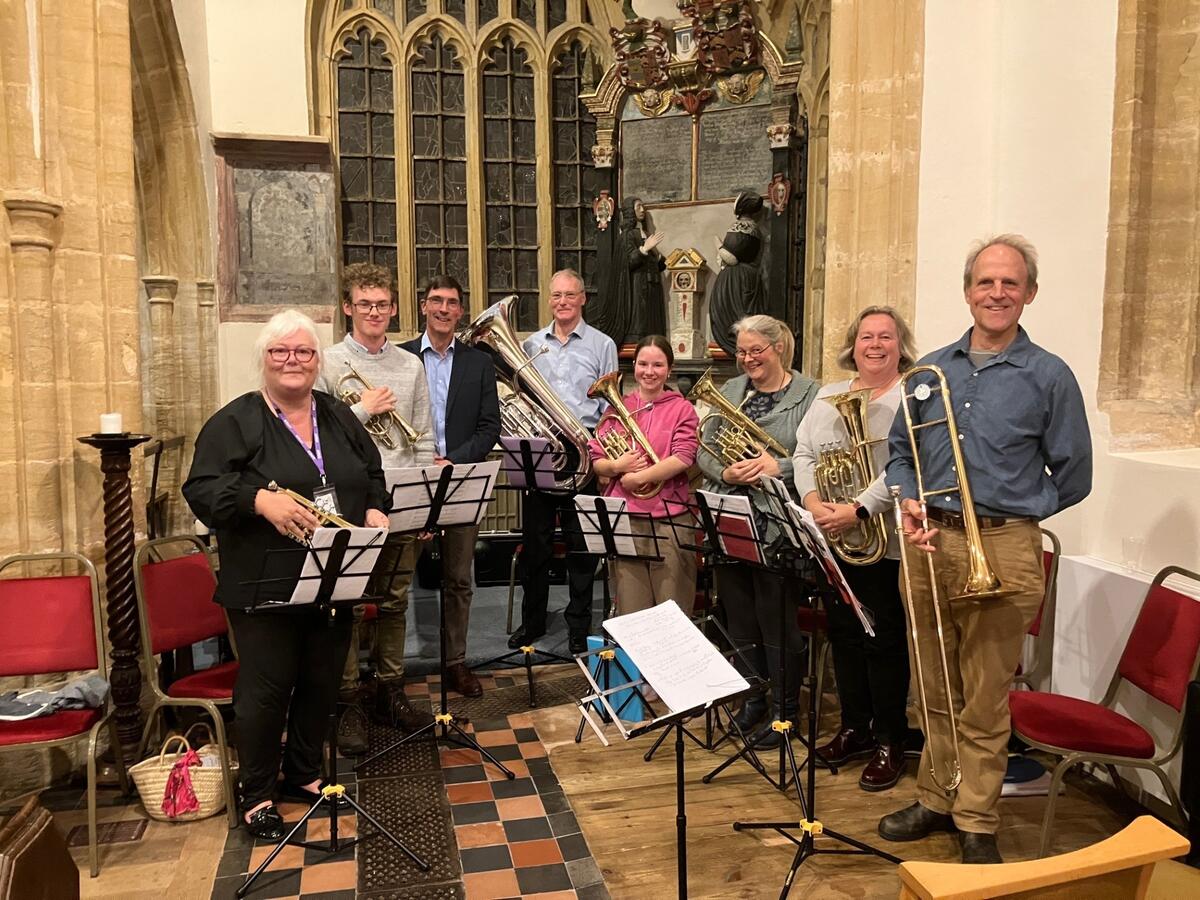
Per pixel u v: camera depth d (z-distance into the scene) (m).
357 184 6.77
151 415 6.00
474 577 6.24
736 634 3.71
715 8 6.38
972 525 2.59
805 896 2.66
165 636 3.35
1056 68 3.74
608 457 3.93
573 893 2.70
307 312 6.33
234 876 2.80
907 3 3.95
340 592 2.80
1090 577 3.40
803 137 6.38
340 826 3.09
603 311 6.86
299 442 3.03
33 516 3.40
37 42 3.30
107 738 3.51
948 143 4.04
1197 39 3.46
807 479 3.34
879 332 3.20
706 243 6.65
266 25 6.26
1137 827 1.38
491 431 4.23
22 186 3.29
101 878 2.79
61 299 3.45
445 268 7.01
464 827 3.08
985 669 2.67
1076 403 2.60
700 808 3.20
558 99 7.08
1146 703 3.16
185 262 5.95
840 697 3.55
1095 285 3.64
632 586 3.82
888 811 3.16
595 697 2.14
